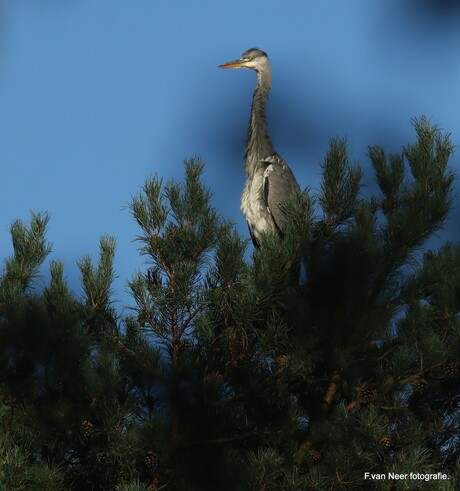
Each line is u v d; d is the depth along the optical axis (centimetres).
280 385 1008
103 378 988
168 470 1005
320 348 1042
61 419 991
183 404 1001
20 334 1008
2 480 927
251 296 991
